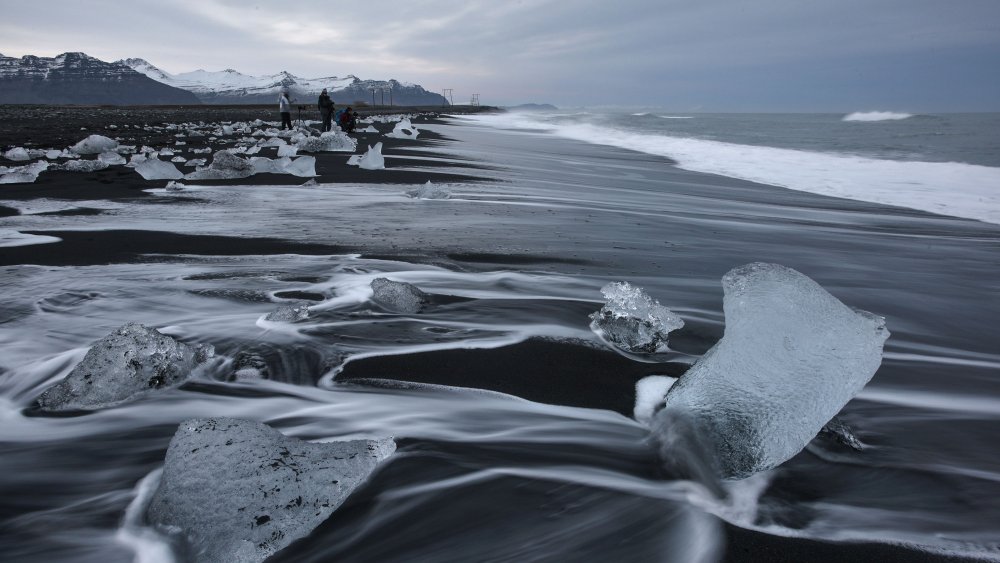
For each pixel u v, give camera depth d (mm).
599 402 2324
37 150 10828
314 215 6039
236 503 1553
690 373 2062
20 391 2379
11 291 3459
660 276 4203
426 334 2990
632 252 4863
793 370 1837
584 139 22625
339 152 12578
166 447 2006
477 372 2566
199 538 1503
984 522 1638
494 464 1874
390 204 6773
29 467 1892
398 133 19938
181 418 2186
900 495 1762
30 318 3078
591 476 1817
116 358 2330
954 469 1907
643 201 7805
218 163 8391
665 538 1553
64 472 1869
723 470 1809
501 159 12883
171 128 19016
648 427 2125
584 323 3197
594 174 10914
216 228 5312
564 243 5090
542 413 2230
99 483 1812
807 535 1577
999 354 3076
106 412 2213
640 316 2951
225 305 3320
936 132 22891
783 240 5691
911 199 8859
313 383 2447
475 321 3191
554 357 2740
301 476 1647
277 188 7719
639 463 1898
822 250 5332
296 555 1498
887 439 2113
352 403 2283
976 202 8602
